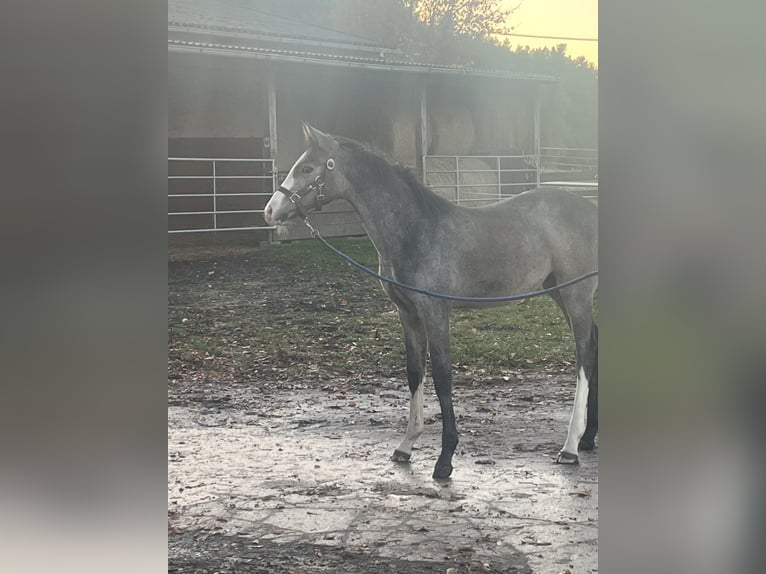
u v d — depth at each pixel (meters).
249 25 13.23
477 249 4.20
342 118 12.63
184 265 10.00
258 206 11.91
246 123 11.88
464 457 4.55
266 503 3.75
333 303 8.88
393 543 3.22
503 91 13.56
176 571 2.90
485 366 7.17
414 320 4.48
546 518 3.46
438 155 13.11
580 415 4.38
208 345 7.48
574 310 4.38
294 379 6.68
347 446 4.86
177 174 11.48
